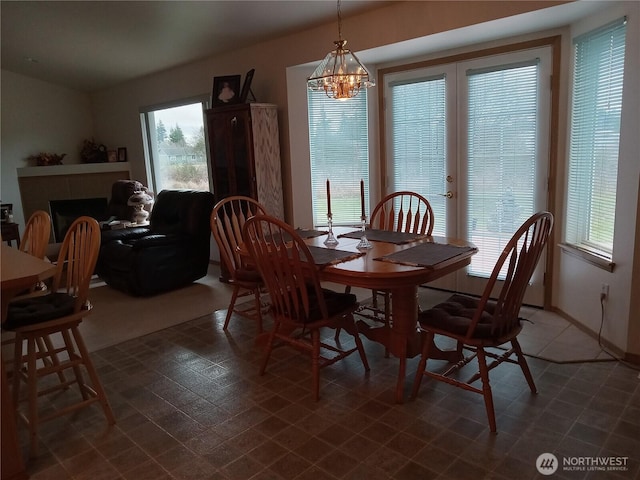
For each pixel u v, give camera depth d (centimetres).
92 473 197
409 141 428
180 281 460
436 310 240
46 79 661
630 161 264
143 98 623
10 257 213
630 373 262
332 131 453
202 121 552
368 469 192
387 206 451
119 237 482
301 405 243
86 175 666
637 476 182
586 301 318
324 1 356
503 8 301
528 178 362
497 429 215
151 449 212
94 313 398
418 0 341
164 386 268
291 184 455
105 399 230
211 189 556
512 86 358
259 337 316
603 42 291
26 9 412
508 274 204
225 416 236
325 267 233
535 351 292
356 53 390
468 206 399
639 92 255
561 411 227
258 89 469
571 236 340
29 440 220
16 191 663
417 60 407
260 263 252
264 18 395
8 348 332
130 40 477
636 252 263
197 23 414
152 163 644
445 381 230
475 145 386
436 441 209
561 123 340
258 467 196
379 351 306
